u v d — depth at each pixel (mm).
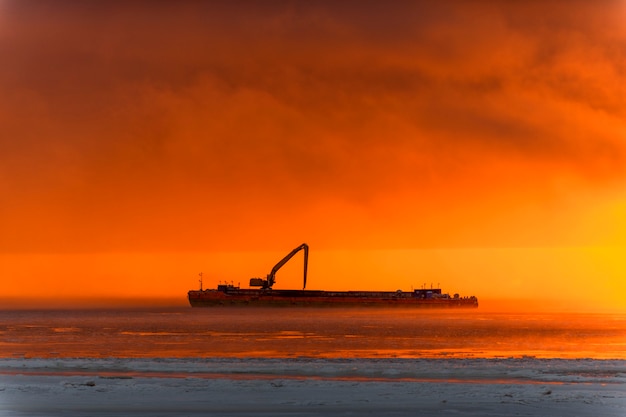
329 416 144250
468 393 166500
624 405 153000
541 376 199500
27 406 152750
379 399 160000
